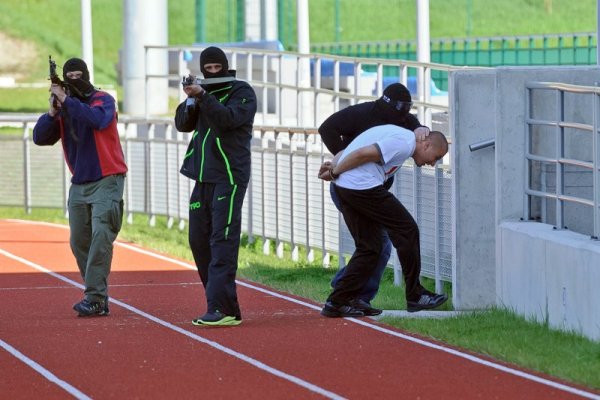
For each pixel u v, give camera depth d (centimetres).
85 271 3459
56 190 7125
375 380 2480
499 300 3388
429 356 2730
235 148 3119
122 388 2436
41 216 7156
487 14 17675
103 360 2725
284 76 8669
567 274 2933
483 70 3431
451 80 3447
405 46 14888
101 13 17038
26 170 7156
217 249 3136
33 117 7200
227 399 2323
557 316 3005
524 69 3350
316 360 2697
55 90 3262
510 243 3291
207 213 3180
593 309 2794
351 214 3234
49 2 16825
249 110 3106
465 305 3456
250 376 2534
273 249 5331
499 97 3356
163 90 10656
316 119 5841
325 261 4684
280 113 6525
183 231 6188
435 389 2391
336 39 16412
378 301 3644
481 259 3459
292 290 3919
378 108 3250
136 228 6369
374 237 3259
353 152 3159
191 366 2644
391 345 2869
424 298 3262
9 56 15050
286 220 5053
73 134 3322
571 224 3366
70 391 2417
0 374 2589
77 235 3425
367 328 3122
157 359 2730
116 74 14912
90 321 3319
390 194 3191
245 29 11469
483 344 2811
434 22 17462
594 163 2925
